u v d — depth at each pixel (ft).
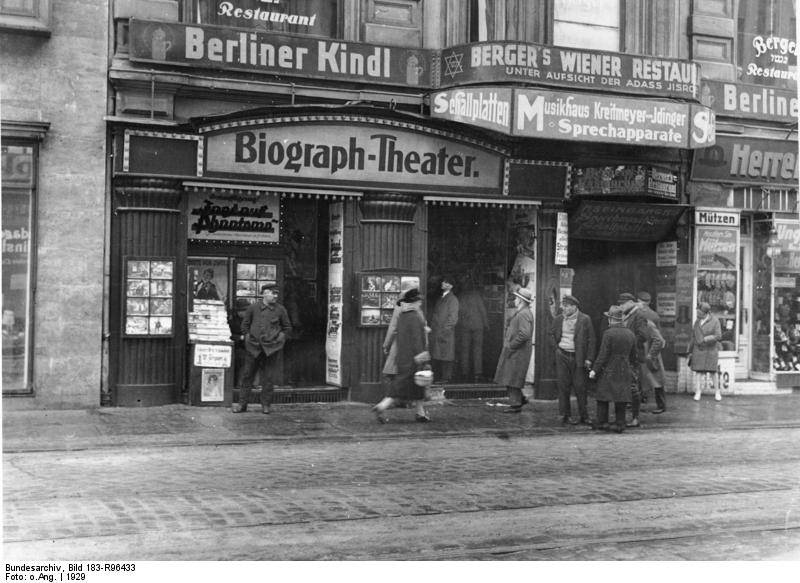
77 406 45.24
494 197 52.60
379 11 50.90
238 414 45.09
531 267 54.65
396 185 50.21
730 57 58.85
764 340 60.80
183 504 26.94
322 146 48.47
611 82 51.80
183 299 47.19
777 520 26.53
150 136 45.34
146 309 45.96
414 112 51.13
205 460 34.22
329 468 33.14
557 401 54.03
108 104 45.60
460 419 46.19
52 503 26.71
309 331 51.83
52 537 23.17
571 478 32.22
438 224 54.70
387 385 48.55
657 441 41.39
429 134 50.34
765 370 60.59
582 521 26.05
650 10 56.59
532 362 54.65
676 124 52.75
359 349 50.19
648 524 25.88
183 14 47.01
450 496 28.81
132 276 45.73
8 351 44.21
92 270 45.39
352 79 49.37
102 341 45.83
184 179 46.37
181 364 47.14
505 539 23.95
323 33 50.21
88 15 45.03
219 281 49.85
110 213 45.93
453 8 51.83
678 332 58.34
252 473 31.89
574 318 45.96
